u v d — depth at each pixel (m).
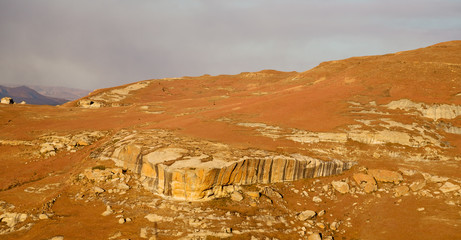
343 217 25.11
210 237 20.84
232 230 21.91
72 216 24.02
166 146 32.53
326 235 22.72
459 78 55.28
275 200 27.23
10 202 26.14
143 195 27.30
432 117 44.81
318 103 55.81
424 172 29.81
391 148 37.41
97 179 29.86
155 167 28.03
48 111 67.56
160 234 21.09
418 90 53.25
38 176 34.84
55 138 46.31
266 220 24.02
